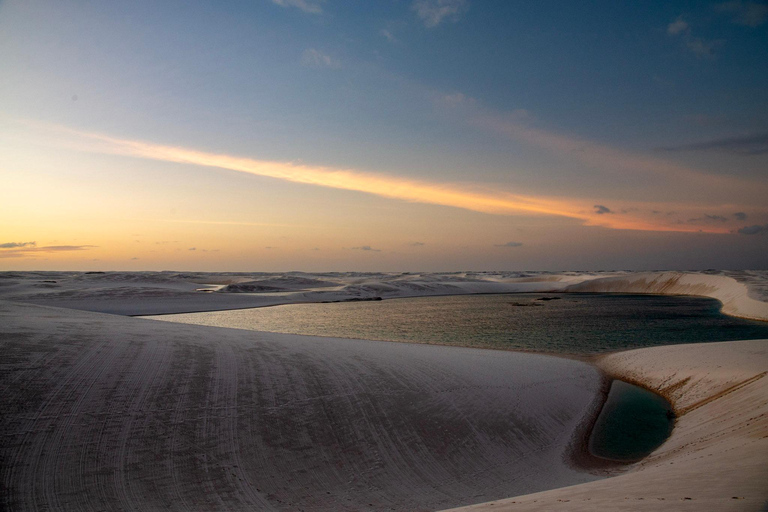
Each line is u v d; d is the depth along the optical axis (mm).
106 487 12594
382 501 13641
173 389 17531
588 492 9914
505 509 8844
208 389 17969
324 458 15406
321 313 77875
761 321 55125
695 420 18984
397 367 23500
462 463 16156
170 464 13852
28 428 14031
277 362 21828
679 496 7715
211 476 13711
